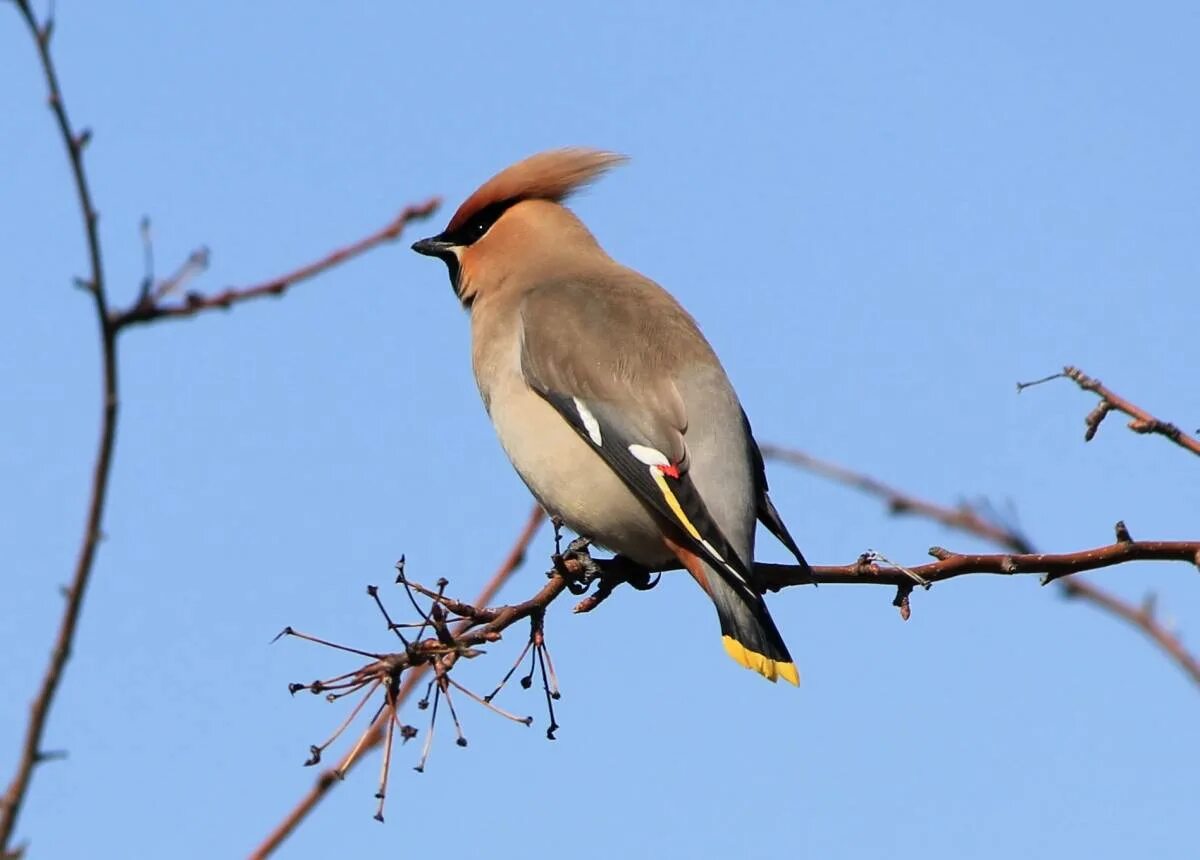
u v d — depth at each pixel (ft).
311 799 19.74
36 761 14.84
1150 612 22.79
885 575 29.55
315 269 16.15
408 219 16.78
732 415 35.88
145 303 15.24
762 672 31.99
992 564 28.60
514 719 25.48
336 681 25.43
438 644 25.59
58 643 14.93
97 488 15.05
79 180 14.96
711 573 33.86
